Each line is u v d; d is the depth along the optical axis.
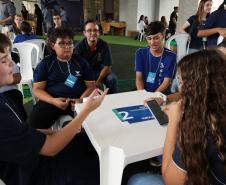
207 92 0.76
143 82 2.31
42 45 3.39
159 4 13.30
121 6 14.09
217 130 0.74
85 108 1.17
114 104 1.53
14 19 5.40
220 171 0.75
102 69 2.95
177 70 0.87
